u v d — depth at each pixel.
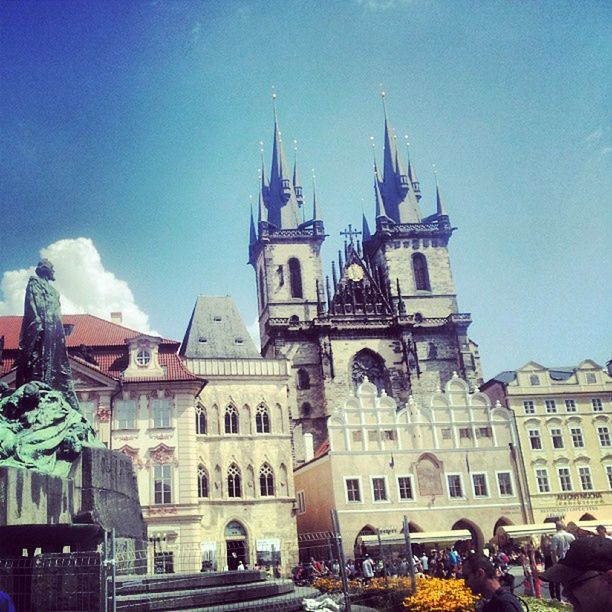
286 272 116.25
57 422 23.25
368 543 64.38
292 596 23.12
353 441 74.38
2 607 7.05
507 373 88.88
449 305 115.56
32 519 19.81
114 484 24.41
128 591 21.53
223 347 81.75
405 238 119.00
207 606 20.67
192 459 62.41
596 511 78.69
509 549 58.56
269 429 72.25
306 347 106.44
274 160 128.38
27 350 25.88
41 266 27.16
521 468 77.38
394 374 106.31
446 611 21.70
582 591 5.38
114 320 73.56
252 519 68.56
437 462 75.38
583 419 82.69
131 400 63.38
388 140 131.00
